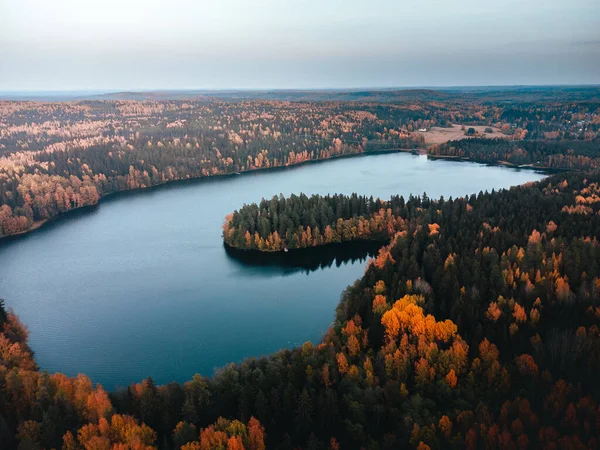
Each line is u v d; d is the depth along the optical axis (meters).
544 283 106.19
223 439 69.69
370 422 79.00
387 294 113.88
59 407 78.56
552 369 81.81
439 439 72.06
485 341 86.31
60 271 165.75
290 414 79.00
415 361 88.25
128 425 72.00
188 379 103.12
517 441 66.19
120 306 138.50
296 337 118.94
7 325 112.75
